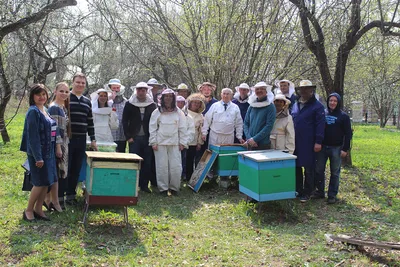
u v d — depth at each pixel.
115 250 4.69
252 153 6.30
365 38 10.54
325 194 7.62
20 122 23.66
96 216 5.73
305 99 6.96
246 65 10.48
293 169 6.01
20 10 9.88
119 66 19.77
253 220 6.03
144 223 5.69
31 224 5.24
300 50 10.16
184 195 7.48
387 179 9.13
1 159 11.04
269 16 10.01
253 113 7.25
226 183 7.79
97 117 7.46
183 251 4.78
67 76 20.98
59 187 5.94
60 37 15.38
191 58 10.40
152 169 8.02
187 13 9.70
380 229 5.73
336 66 9.74
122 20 10.95
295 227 5.79
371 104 35.19
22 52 12.75
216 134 8.11
